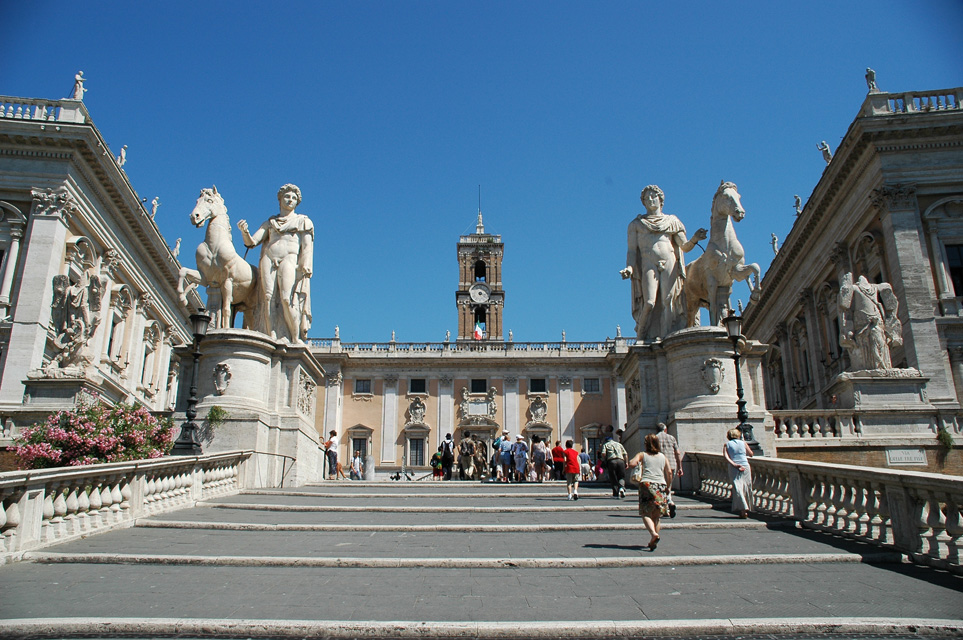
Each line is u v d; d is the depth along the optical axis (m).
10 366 24.64
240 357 15.85
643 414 16.47
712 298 16.52
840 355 32.59
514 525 9.48
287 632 5.06
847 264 31.58
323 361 53.16
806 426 18.28
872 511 8.45
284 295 17.12
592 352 53.81
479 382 53.84
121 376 32.22
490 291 75.88
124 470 9.77
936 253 26.89
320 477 18.89
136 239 33.75
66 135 27.02
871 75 28.92
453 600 5.84
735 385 15.78
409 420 52.75
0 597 5.88
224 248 16.61
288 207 17.73
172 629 5.06
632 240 18.34
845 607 5.61
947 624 5.09
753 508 11.51
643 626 5.07
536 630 5.04
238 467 14.70
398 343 54.97
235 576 6.75
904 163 27.53
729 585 6.39
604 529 9.49
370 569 7.08
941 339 25.75
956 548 7.05
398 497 13.39
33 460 13.16
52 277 26.22
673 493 14.37
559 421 52.69
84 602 5.73
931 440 18.03
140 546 8.14
